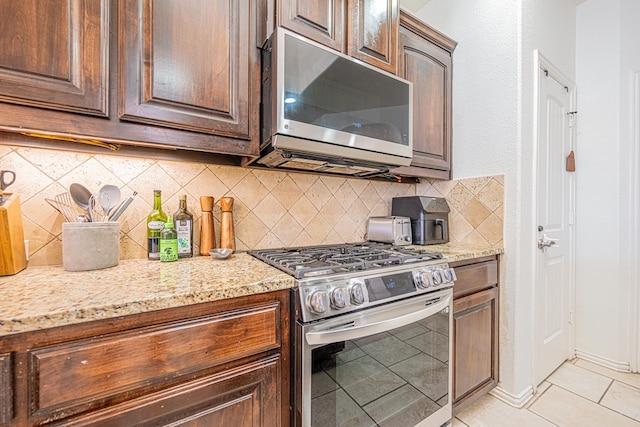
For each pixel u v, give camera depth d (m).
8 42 0.75
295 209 1.62
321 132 1.15
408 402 1.17
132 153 1.14
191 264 1.11
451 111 1.96
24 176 1.02
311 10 1.21
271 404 0.86
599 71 2.09
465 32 1.91
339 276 0.98
